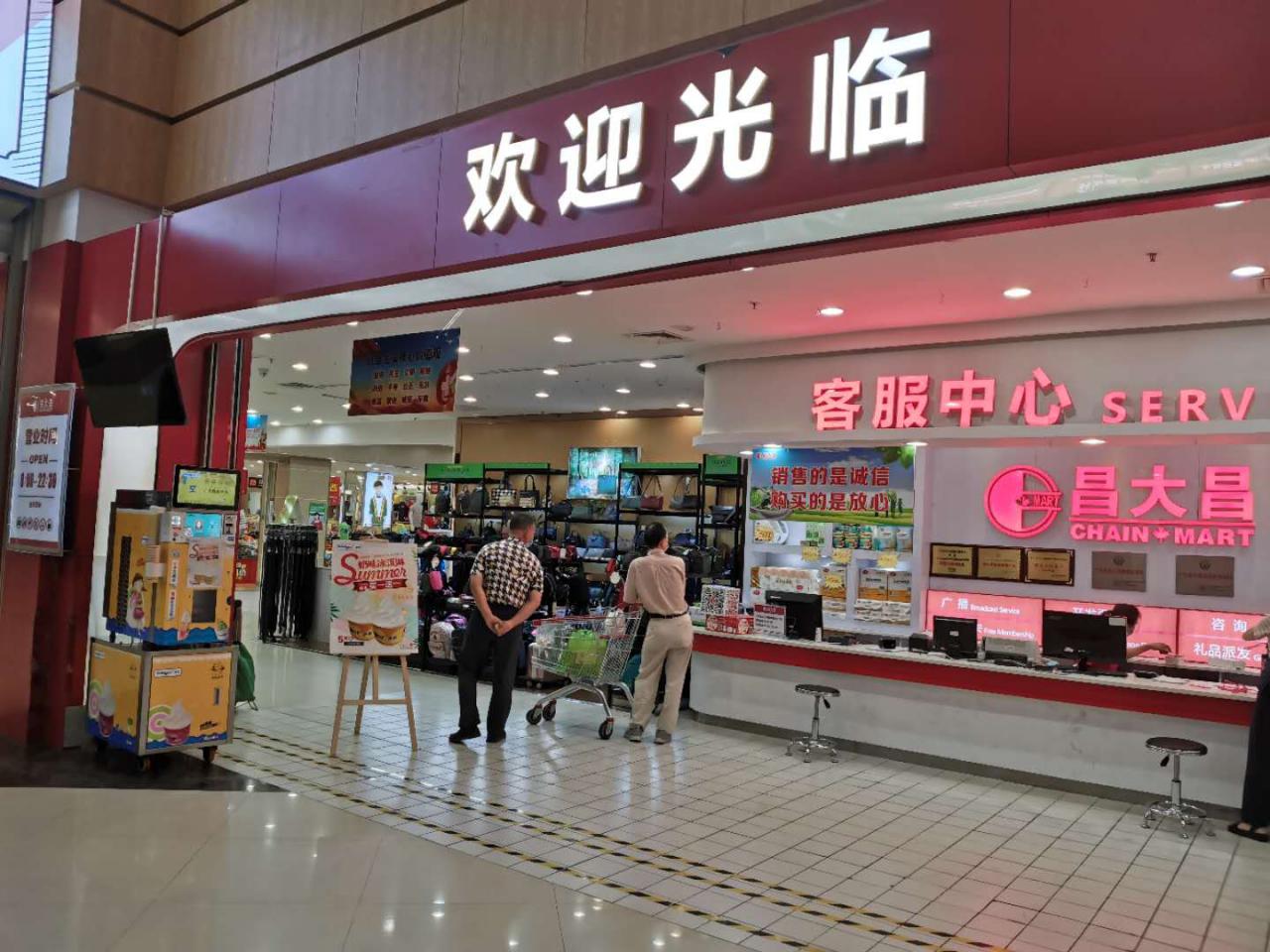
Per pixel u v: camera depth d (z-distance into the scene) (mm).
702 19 3930
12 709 5309
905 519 7793
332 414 15531
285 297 4629
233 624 6309
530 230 3701
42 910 3160
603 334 7641
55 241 5680
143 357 4617
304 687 7434
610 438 13781
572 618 6395
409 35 4988
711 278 5648
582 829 4254
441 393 6234
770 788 5133
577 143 3574
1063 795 5316
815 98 2926
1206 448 6824
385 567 5617
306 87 5406
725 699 6746
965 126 2613
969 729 5746
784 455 8414
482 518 12078
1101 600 7164
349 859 3760
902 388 6918
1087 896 3730
